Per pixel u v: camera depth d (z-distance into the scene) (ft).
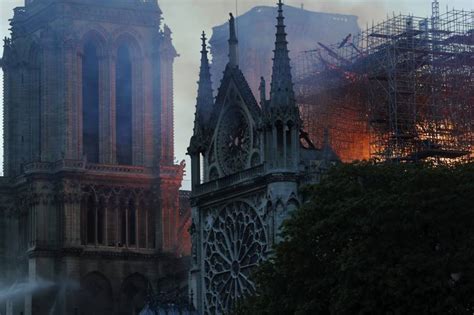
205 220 602.85
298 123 550.77
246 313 462.19
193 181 608.19
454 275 434.30
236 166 581.94
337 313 412.16
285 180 544.21
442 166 436.35
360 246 412.98
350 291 410.72
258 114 562.25
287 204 542.16
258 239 561.02
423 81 568.41
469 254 401.49
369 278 407.03
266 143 552.41
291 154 547.90
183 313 541.34
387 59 567.59
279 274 442.50
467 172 422.82
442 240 412.16
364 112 598.34
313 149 557.74
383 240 413.59
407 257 404.77
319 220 434.71
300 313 423.23
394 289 403.13
